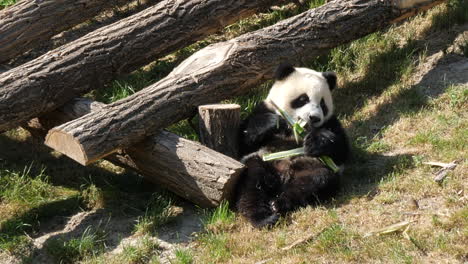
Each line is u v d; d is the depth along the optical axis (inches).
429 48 423.8
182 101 326.6
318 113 319.3
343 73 423.2
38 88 337.1
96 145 294.2
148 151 312.7
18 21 398.3
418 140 338.3
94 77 359.9
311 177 300.7
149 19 382.9
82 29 484.7
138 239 292.4
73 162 370.3
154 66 445.1
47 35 411.8
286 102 330.6
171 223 302.0
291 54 376.2
